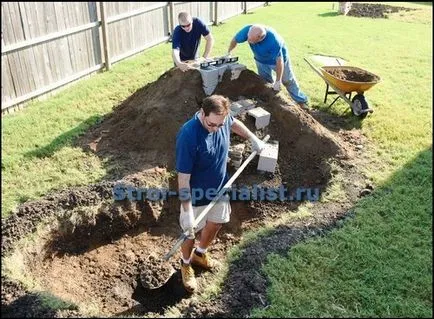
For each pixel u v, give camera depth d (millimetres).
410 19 16500
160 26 12273
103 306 4094
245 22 15234
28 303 3676
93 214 4891
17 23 7699
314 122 6531
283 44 6797
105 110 7742
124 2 10664
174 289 4363
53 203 4914
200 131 3533
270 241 4590
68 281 4391
